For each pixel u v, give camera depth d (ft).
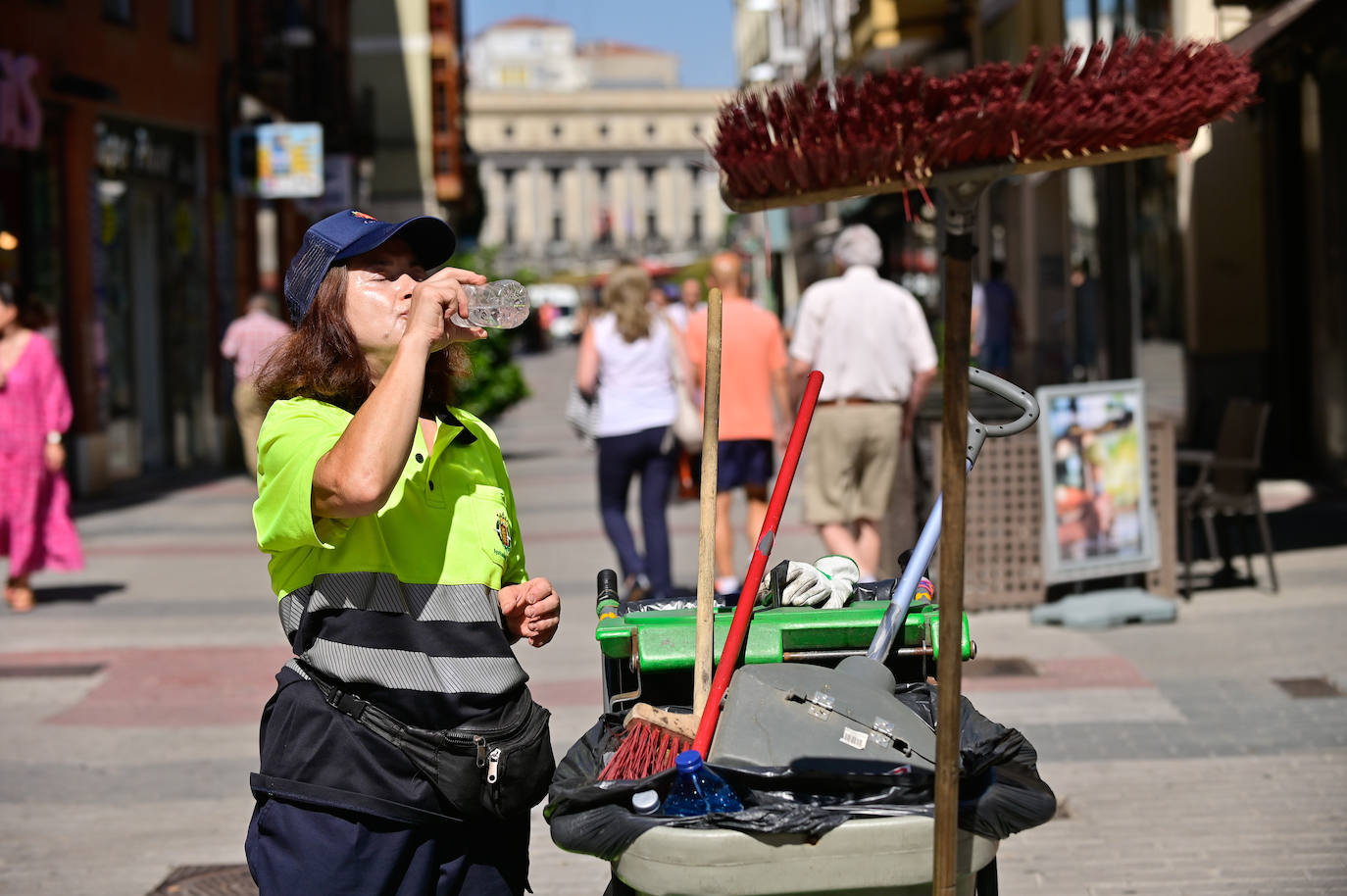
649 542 63.67
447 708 19.62
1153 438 65.05
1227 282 107.34
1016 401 23.90
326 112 204.03
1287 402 105.19
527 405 253.03
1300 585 67.31
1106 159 16.17
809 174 16.24
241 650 62.39
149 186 143.74
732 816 17.42
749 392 63.36
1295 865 35.01
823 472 59.57
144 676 57.93
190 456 153.99
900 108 15.96
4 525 71.72
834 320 58.85
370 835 19.40
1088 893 33.78
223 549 93.50
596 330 64.08
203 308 157.17
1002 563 64.28
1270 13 78.23
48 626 68.08
